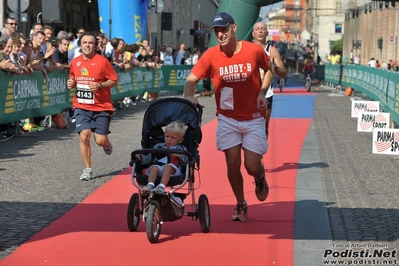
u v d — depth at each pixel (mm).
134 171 7273
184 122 7770
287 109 24953
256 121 7656
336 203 9023
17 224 7836
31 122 16641
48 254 6703
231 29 7359
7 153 13125
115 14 29031
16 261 6473
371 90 25359
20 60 15234
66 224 7879
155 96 29641
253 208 8742
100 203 8984
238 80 7520
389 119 17094
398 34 62844
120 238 7297
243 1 28859
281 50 101250
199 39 58594
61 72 17703
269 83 7637
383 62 63281
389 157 13125
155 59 29141
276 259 6543
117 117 20766
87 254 6707
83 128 10531
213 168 11672
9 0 17172
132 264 6395
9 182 10266
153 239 7020
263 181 8148
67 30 37938
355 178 10867
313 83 47312
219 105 7695
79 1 40875
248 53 7477
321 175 11094
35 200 9094
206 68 7590
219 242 7156
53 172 11172
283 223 7941
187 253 6750
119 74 23188
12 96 14766
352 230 7621
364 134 16953
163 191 6965
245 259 6543
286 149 14094
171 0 54906
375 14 72000
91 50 10508
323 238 7289
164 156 7512
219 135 7734
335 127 18609
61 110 17625
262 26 9641
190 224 7949
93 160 12477
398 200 9234
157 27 45125
